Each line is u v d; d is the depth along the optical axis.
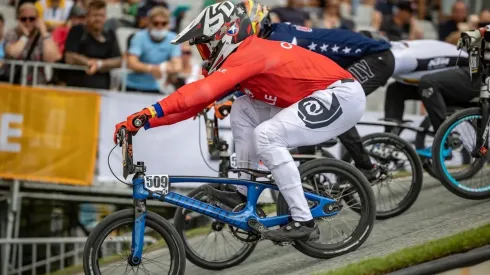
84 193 12.90
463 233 7.88
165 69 13.23
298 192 7.66
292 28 9.30
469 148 9.82
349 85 7.83
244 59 7.47
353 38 9.42
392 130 10.63
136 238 7.29
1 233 12.84
